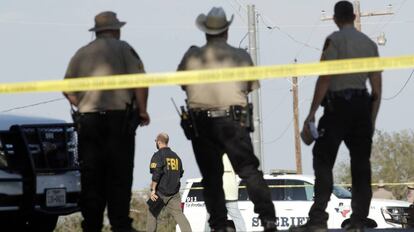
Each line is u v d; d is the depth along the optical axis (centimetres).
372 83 3031
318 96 2977
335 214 7994
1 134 4016
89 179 3169
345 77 2966
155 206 6231
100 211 3191
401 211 8094
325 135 2992
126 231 3155
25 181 3984
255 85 3070
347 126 2991
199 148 3050
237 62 3023
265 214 2989
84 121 3122
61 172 4122
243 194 7931
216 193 3056
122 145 3130
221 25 3023
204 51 3030
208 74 2819
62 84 2903
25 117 4191
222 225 3052
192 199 8150
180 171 6284
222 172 3078
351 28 3052
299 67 2803
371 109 3050
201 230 8075
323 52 3052
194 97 3003
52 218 4528
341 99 2964
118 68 3134
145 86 2839
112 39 3166
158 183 6206
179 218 6259
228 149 2991
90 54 3136
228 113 2981
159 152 6219
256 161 3011
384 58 2802
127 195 3159
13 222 4366
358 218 3019
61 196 4094
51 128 4147
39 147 4091
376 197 9412
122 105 3117
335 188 8162
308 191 8031
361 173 3017
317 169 3012
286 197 8050
